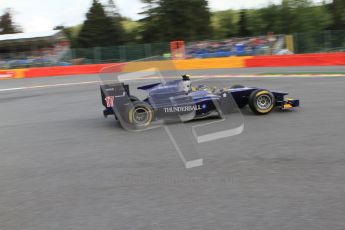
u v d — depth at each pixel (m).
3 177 5.55
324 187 4.45
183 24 54.88
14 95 16.98
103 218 3.99
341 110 8.89
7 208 4.39
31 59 33.56
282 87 13.30
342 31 28.23
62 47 35.34
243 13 59.06
